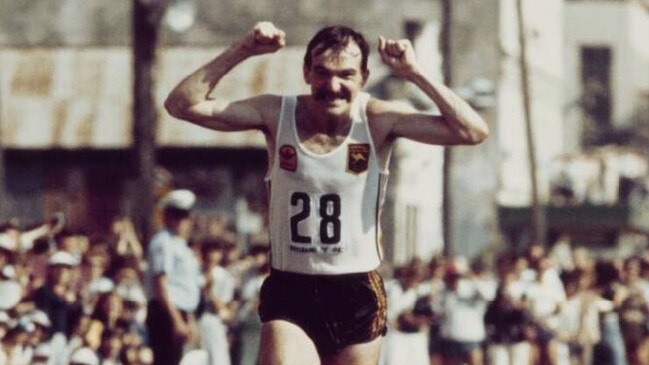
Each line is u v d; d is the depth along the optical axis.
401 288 31.67
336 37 11.98
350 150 12.11
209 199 52.47
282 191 12.20
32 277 23.16
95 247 26.11
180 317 22.75
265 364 12.19
